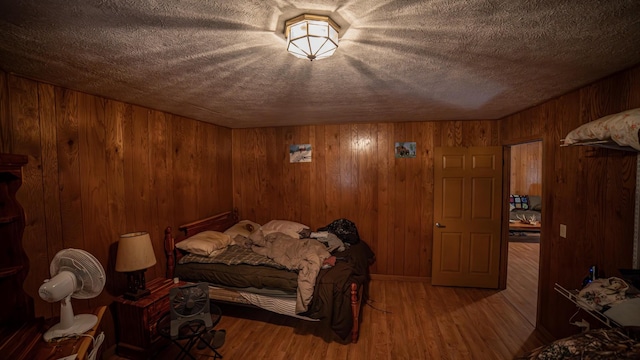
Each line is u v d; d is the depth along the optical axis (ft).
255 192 13.99
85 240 7.10
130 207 8.37
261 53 4.98
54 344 4.70
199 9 3.54
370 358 7.55
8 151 5.66
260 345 8.16
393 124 12.55
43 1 3.25
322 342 8.29
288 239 10.28
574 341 4.41
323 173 13.24
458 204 11.94
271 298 8.54
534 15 3.69
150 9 3.50
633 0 3.33
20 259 5.15
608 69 5.73
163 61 5.26
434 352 7.77
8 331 4.94
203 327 7.13
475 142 11.92
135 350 7.34
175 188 10.21
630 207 5.60
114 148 7.91
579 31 4.13
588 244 6.70
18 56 4.90
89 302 7.08
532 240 19.38
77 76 5.97
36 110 6.15
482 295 11.25
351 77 6.31
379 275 12.94
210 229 11.80
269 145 13.75
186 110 9.59
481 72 5.97
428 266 12.57
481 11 3.60
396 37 4.38
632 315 4.56
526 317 9.55
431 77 6.31
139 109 8.73
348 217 13.10
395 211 12.69
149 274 8.94
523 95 7.76
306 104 8.91
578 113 7.07
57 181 6.52
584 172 6.82
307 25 3.80
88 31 4.07
